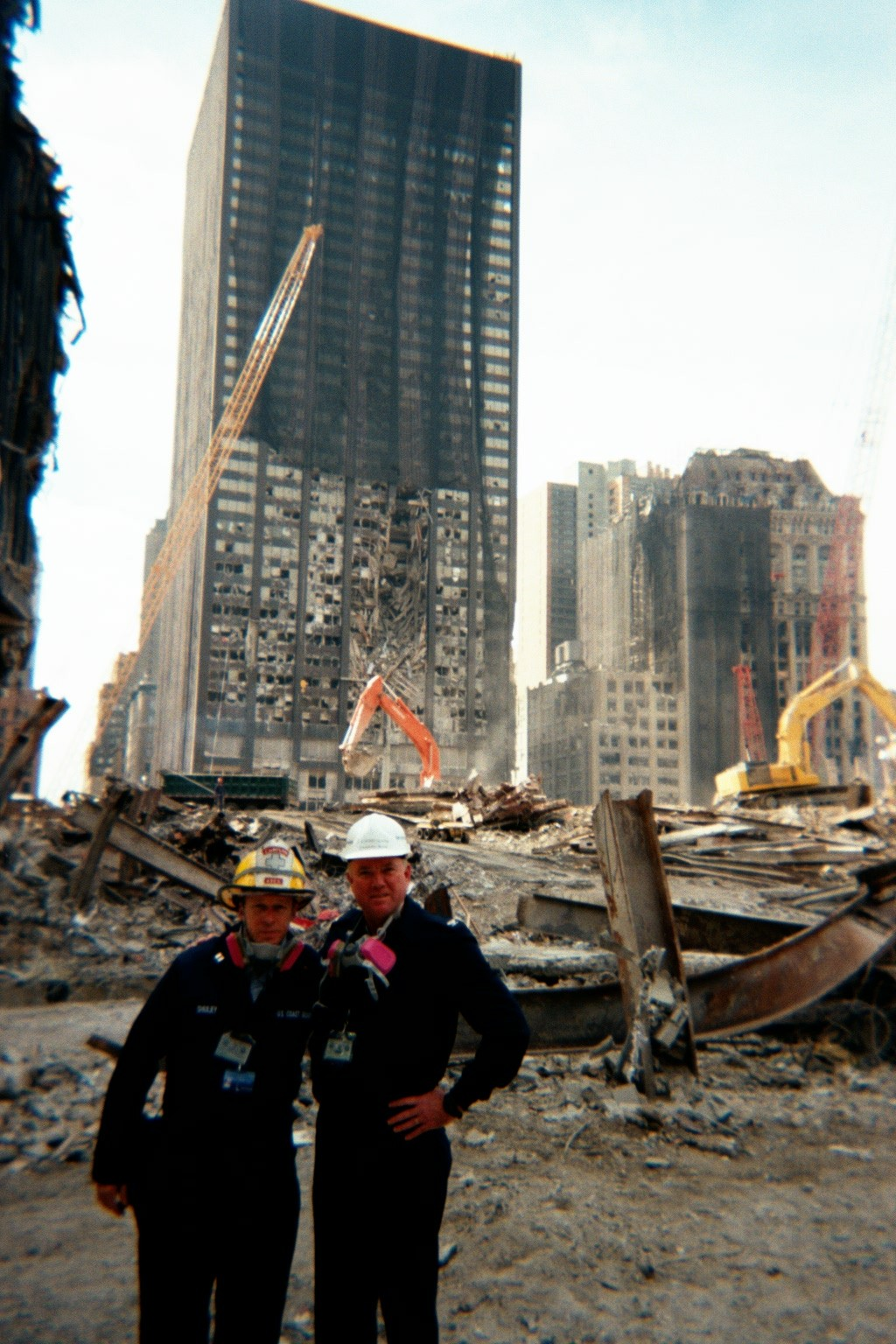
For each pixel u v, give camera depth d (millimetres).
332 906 12898
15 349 9711
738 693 191750
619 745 190875
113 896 12812
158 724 169375
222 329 149250
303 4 159750
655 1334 3496
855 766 198250
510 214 170000
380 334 158875
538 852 23938
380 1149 2811
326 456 150875
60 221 10617
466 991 2965
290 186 157125
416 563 152750
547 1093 6594
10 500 9875
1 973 9273
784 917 15391
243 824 21312
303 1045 2846
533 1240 4285
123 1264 3969
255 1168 2697
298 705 139875
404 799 33406
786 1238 4352
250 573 142875
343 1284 2779
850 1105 6602
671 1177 5188
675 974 7191
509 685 152625
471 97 169000
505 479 160625
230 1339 2639
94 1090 6367
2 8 8992
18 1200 4688
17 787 10695
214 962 2828
